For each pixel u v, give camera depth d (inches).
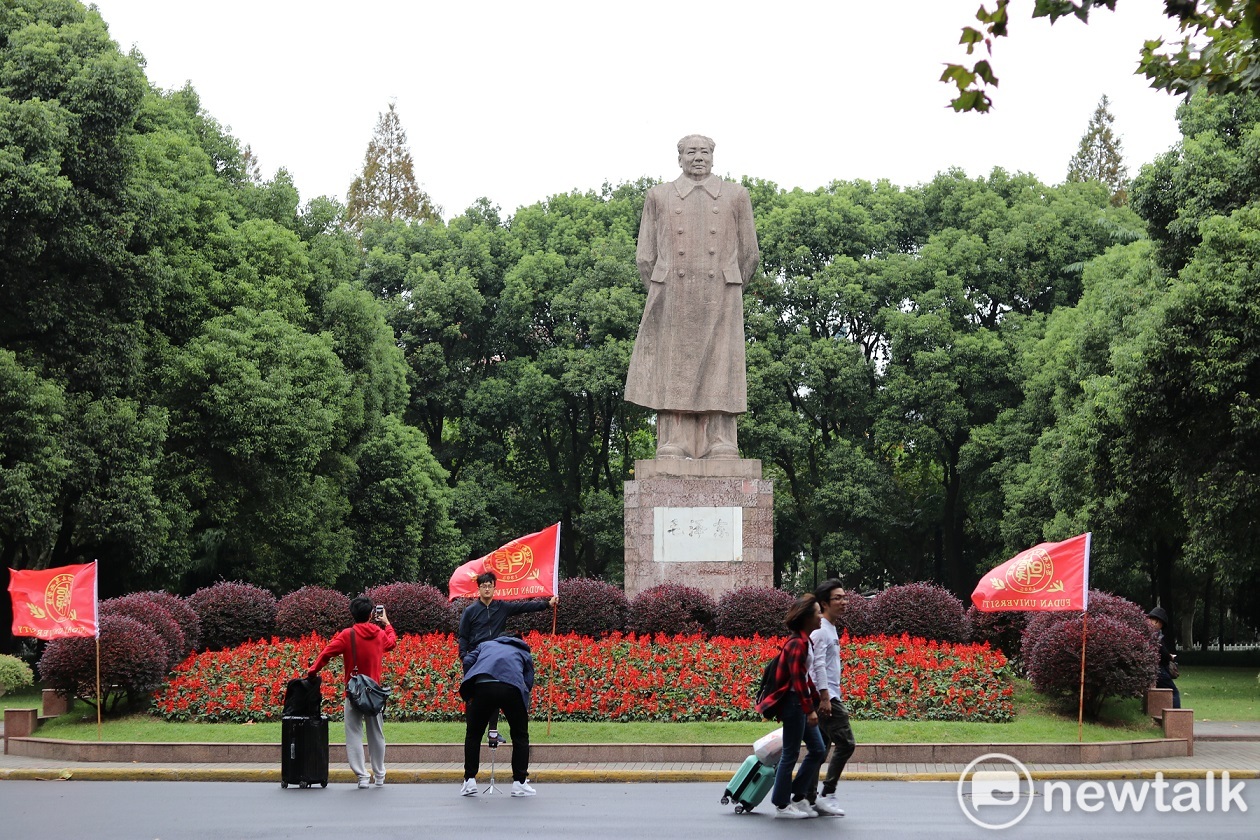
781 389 2030.0
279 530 1545.3
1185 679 1332.4
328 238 1753.2
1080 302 1807.3
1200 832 494.6
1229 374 1141.7
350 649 631.2
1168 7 392.2
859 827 500.1
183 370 1341.0
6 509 1125.1
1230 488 1151.0
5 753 757.3
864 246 2139.5
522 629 926.4
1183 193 1306.6
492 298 2186.3
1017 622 900.6
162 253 1334.9
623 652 851.4
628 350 2015.3
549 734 746.8
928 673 817.5
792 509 2020.2
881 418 2003.0
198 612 924.0
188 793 613.3
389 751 709.9
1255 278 1141.7
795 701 524.1
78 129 1223.5
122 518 1218.0
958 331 2036.2
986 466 1967.3
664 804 566.6
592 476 2181.3
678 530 1024.9
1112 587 1849.2
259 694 814.5
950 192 2193.7
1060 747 705.6
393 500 1820.9
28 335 1246.3
